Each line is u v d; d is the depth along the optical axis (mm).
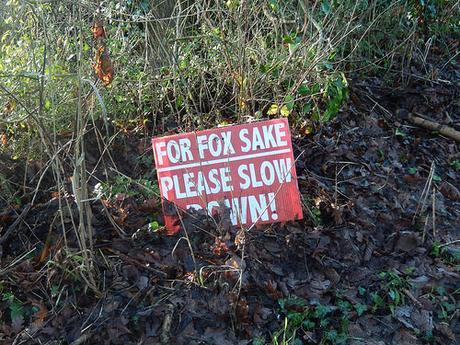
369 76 3645
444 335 2090
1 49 2590
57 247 2184
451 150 3146
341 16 3326
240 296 2064
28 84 2445
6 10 2551
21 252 2230
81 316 2014
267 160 2229
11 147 2566
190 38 2662
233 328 2010
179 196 2234
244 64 2703
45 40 2145
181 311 2039
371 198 2656
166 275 2141
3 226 2295
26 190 2457
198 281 2100
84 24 2605
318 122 2967
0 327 1995
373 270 2281
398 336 2062
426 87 3594
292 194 2238
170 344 1949
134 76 2824
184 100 2664
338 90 2633
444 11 3947
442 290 2236
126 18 3021
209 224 2242
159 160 2229
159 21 2783
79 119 1953
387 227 2510
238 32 2631
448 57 3998
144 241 2248
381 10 3592
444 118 3393
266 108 2867
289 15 2998
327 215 2455
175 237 2252
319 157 2832
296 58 2693
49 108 2438
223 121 2695
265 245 2234
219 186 2232
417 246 2410
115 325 1980
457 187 2918
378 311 2141
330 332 2037
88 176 2594
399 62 3768
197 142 2217
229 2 2617
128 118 2859
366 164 2861
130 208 2381
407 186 2801
